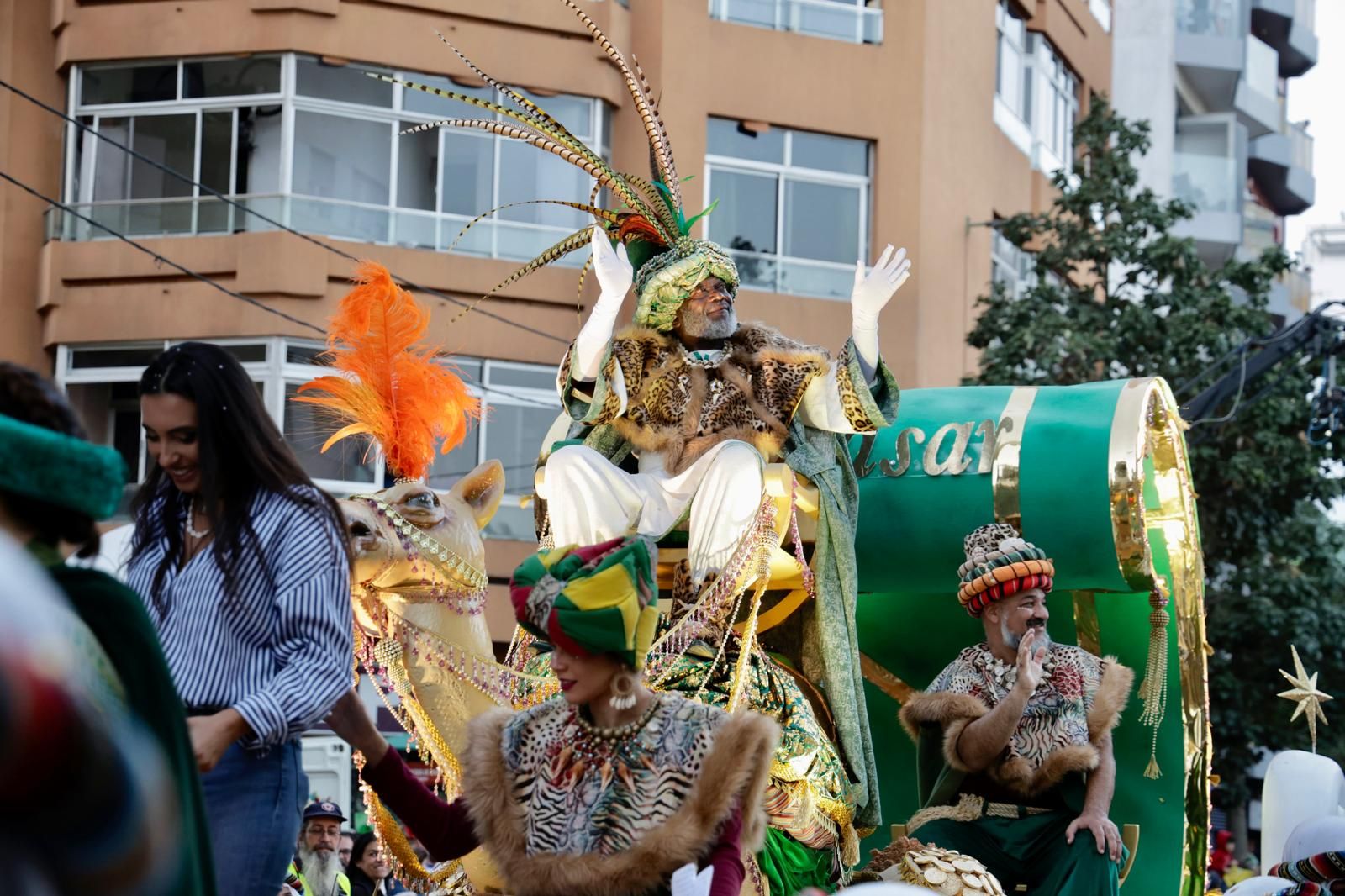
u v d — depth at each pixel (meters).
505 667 5.40
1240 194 32.47
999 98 23.31
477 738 3.99
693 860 3.74
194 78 18.59
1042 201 24.39
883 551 7.02
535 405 18.81
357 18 18.45
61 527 2.81
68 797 2.06
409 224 18.64
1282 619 19.78
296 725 3.70
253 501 3.85
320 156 18.41
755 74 20.00
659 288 6.07
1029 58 24.52
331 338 5.55
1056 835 6.09
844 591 6.00
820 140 20.44
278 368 17.84
